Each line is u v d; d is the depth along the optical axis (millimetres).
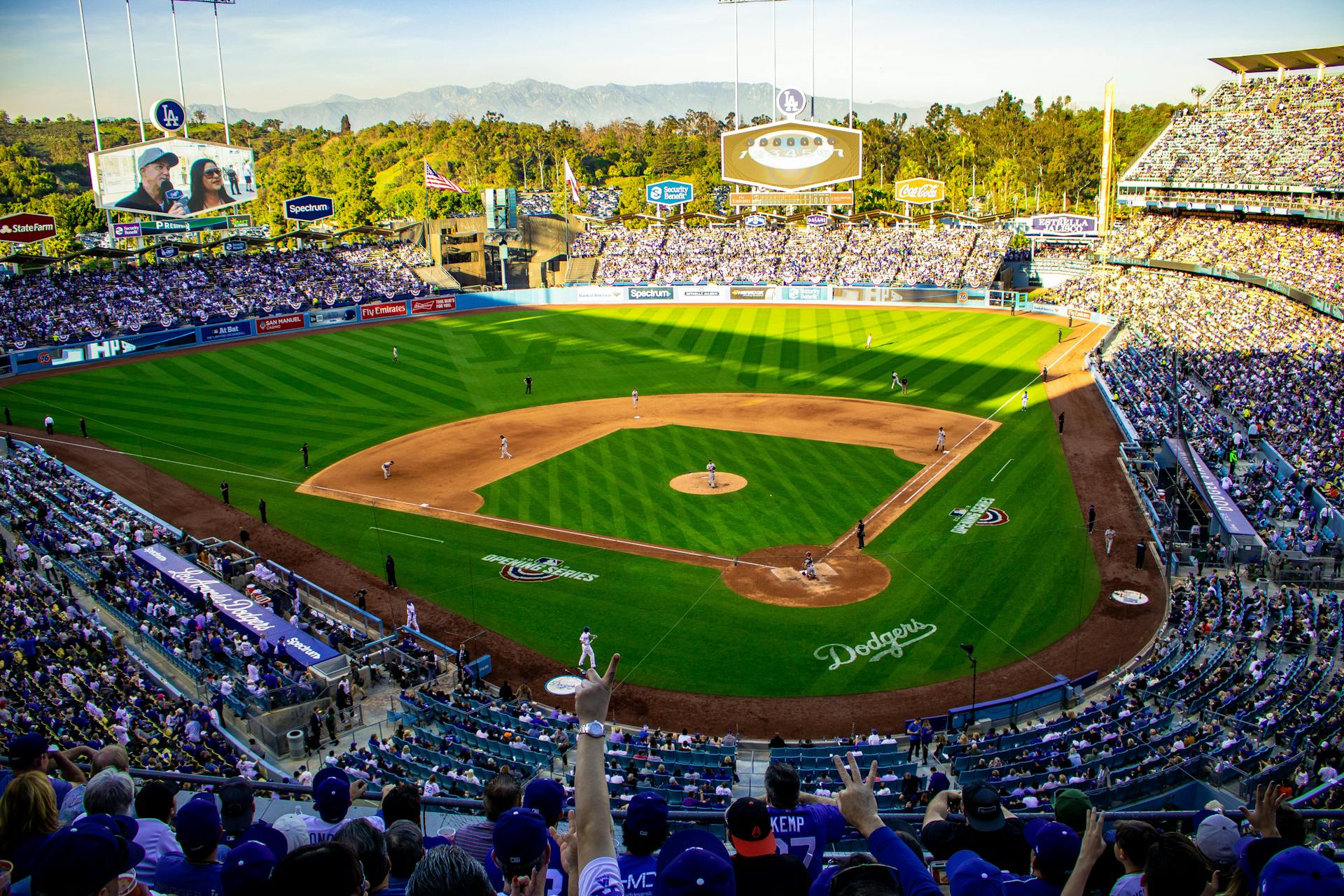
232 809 9289
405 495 53312
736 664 35000
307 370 83000
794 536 46594
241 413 69812
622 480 55000
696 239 129125
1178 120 102688
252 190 107000
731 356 89250
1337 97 93062
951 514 49062
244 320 95750
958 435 62781
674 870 5582
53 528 45250
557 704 32844
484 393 76188
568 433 64938
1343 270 79438
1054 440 61406
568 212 142875
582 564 43844
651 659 35500
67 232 145250
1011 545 45156
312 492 53938
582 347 93312
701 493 52531
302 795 21641
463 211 171625
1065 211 184875
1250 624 35656
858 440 62156
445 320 107250
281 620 35500
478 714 30828
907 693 32969
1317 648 34031
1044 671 34344
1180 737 27734
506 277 137000
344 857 5531
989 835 8211
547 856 6379
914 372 81125
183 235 116938
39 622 33750
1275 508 47031
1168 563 41812
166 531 46719
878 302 114938
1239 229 96812
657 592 40875
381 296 108688
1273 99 97750
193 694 32094
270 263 106000
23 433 63688
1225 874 7648
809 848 8648
